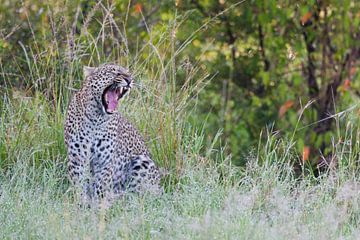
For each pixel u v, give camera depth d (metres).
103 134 14.57
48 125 15.79
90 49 17.30
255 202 13.81
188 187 14.41
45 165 15.20
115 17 19.84
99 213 13.23
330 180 14.45
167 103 16.00
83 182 14.27
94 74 14.38
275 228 12.16
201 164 15.29
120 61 16.38
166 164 15.48
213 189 14.23
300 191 14.23
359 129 16.22
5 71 17.97
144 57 18.77
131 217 13.01
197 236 12.12
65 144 14.91
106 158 14.63
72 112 14.59
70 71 15.98
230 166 15.11
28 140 15.52
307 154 17.27
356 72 20.22
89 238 11.72
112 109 14.37
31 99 16.08
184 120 16.08
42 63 16.48
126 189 14.97
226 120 20.16
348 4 20.30
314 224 12.70
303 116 19.88
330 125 19.44
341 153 15.09
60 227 12.34
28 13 18.45
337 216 13.20
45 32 17.86
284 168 15.05
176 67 18.02
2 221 12.88
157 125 15.80
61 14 17.77
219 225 12.17
